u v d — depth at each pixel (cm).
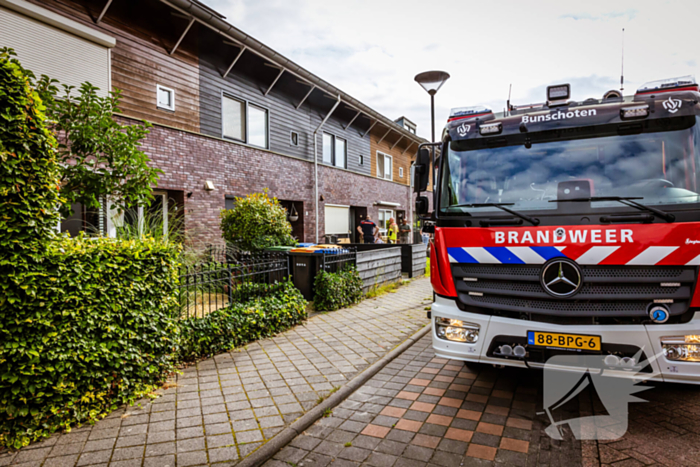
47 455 301
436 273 402
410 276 1216
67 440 322
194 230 943
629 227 328
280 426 347
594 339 325
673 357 310
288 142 1467
